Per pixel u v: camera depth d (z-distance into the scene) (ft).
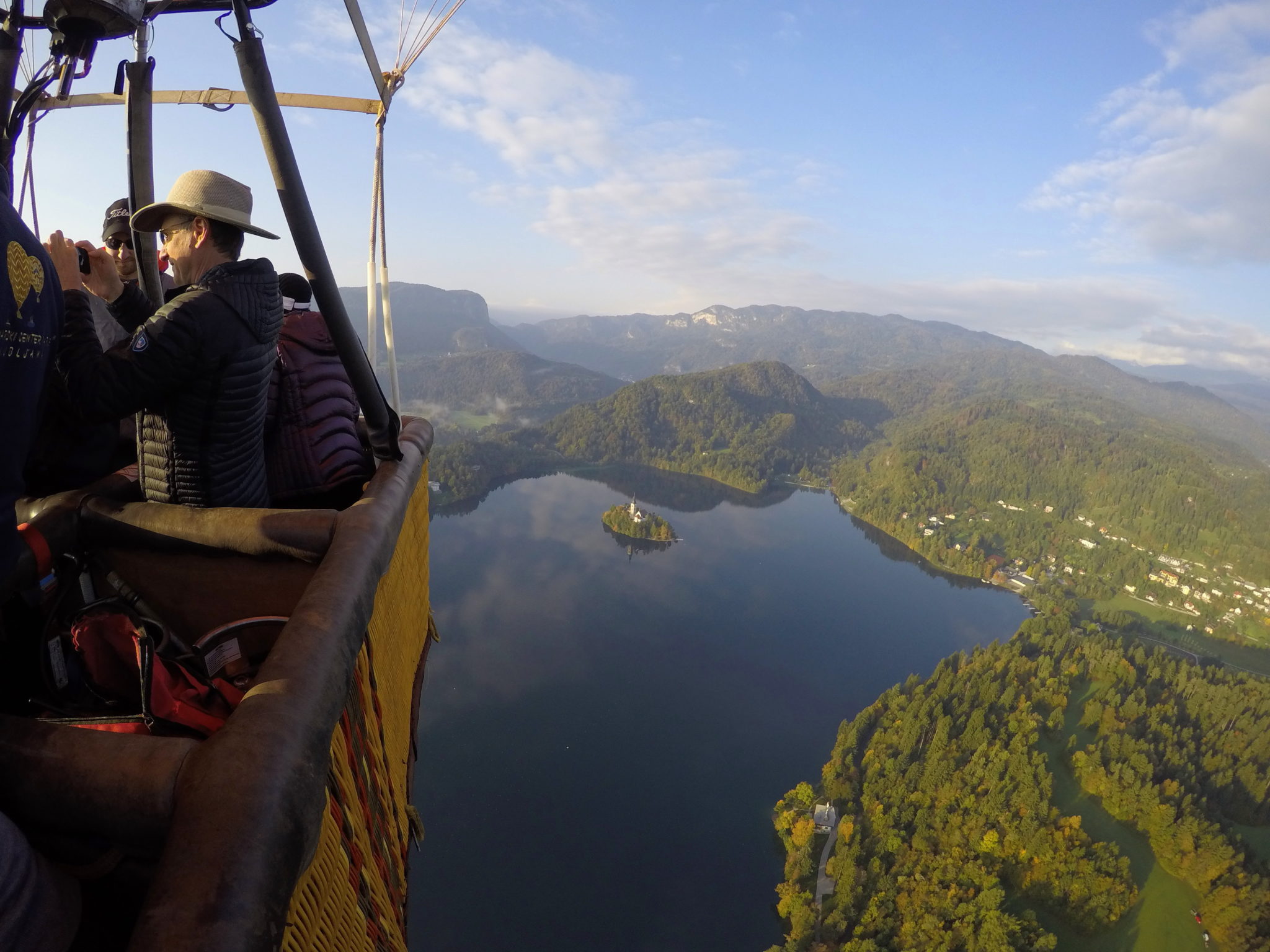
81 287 9.61
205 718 6.72
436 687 368.89
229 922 3.81
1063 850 282.77
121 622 7.21
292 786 4.66
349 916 7.23
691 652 439.63
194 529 8.71
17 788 4.60
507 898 236.02
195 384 8.98
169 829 4.42
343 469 12.30
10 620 8.01
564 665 404.77
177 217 10.08
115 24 10.35
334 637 6.31
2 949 4.06
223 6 11.09
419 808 275.59
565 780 301.02
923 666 461.78
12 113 11.26
